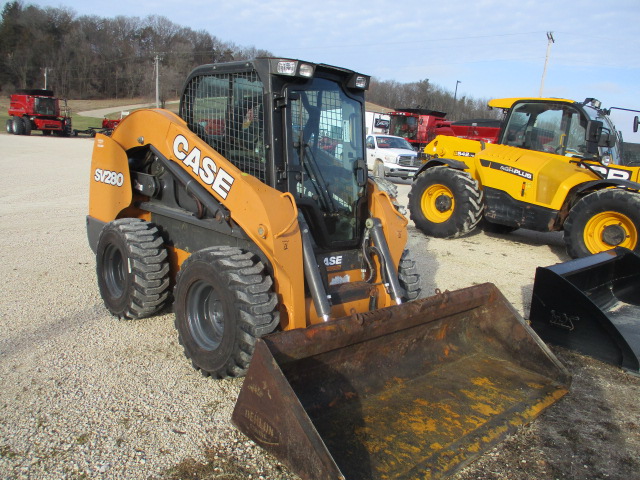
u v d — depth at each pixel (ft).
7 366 13.08
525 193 27.76
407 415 10.78
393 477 9.11
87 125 146.92
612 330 14.93
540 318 16.55
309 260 12.12
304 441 8.66
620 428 11.93
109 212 17.90
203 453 10.25
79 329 15.48
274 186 12.62
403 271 14.67
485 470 10.20
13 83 251.60
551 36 114.62
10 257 22.61
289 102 12.66
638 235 23.65
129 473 9.58
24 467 9.57
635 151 29.60
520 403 11.68
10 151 69.10
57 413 11.23
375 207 14.26
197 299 13.04
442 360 12.79
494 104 30.89
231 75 13.66
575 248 25.64
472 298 12.98
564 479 10.08
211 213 13.70
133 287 15.08
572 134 27.55
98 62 266.77
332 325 10.27
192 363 13.08
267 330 11.44
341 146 13.98
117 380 12.71
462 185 29.30
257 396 9.47
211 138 14.61
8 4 266.16
